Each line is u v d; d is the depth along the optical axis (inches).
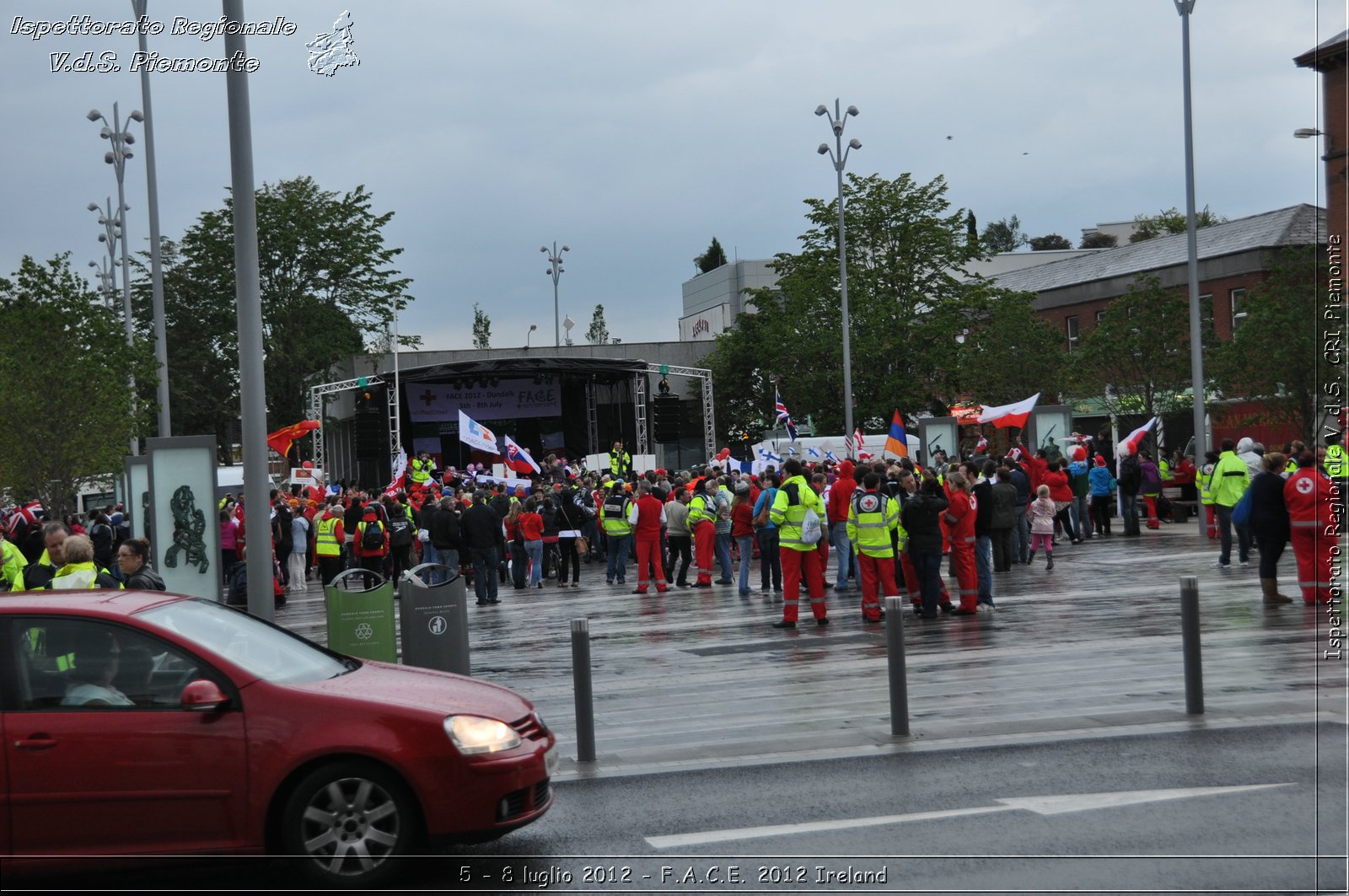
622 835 290.7
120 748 251.9
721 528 940.6
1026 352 1827.0
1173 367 1464.1
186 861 251.1
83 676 258.1
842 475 868.6
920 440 1311.5
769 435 1899.6
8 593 276.7
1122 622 613.6
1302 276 1122.0
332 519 1009.5
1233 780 311.4
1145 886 237.0
